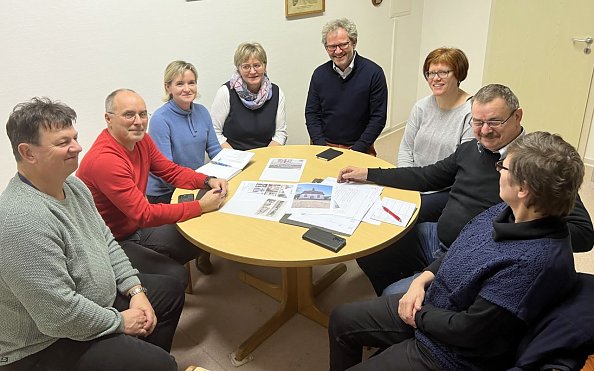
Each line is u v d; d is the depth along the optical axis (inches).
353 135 111.2
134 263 70.3
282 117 108.2
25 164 48.8
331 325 59.9
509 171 42.8
